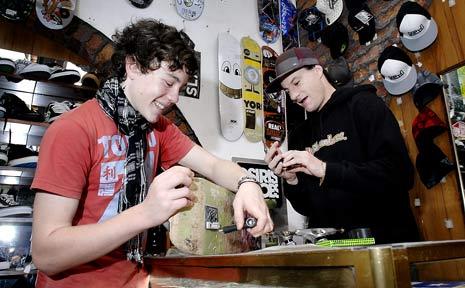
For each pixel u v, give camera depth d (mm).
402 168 1563
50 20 2502
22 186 3227
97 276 943
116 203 979
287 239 1314
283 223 2941
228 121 2916
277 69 2092
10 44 3131
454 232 2064
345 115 1857
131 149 1039
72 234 749
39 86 3125
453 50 2146
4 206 2893
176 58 1005
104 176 968
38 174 812
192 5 3008
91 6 2646
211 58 3037
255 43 3236
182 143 1310
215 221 1098
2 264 2674
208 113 2906
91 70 3227
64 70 2998
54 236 752
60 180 817
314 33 3168
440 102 2191
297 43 3428
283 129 3186
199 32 3035
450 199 2098
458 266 792
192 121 2822
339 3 2941
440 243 602
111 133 1003
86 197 955
